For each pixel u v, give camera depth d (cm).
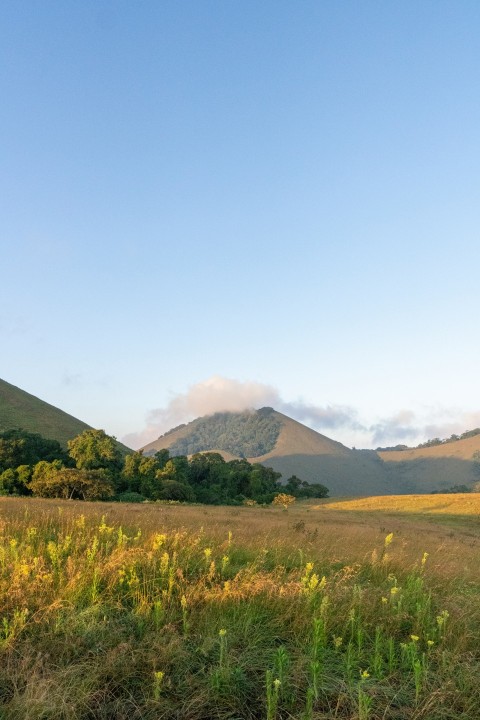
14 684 414
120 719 405
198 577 713
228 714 417
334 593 665
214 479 11506
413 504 7338
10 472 6925
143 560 720
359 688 426
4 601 571
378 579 859
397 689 471
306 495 12788
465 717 434
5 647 472
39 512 1284
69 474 6456
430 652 544
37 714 387
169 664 474
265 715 428
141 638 521
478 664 528
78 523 939
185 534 899
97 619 548
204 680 454
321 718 414
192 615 573
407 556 1070
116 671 454
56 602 551
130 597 623
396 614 637
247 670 482
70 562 655
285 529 1609
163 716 411
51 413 13275
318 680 466
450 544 1894
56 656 476
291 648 532
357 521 4053
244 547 976
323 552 1012
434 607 710
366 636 575
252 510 4978
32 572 642
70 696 412
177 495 8025
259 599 632
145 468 8306
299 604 615
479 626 651
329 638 570
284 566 847
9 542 764
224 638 504
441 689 458
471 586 906
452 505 7006
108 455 8650
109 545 798
